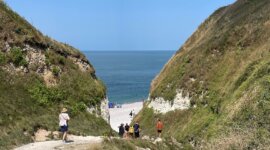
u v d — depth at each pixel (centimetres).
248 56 5459
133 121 6744
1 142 2286
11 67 3275
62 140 2545
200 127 4784
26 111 2898
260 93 3700
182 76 6244
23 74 3316
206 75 5828
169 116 5916
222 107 4597
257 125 3369
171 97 6091
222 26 6819
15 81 3167
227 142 3238
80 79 3853
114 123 9050
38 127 2770
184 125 5356
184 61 6500
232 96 4522
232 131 3522
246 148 3100
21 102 2967
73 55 4072
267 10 6084
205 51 6284
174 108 5962
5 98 2856
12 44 3406
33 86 3272
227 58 5797
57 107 3294
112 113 10856
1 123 2495
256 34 5712
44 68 3553
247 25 6059
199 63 6166
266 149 2983
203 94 5572
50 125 2870
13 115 2698
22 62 3375
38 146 2336
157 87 6656
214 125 4359
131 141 2667
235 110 3947
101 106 3912
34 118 2875
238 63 5516
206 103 5375
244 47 5706
